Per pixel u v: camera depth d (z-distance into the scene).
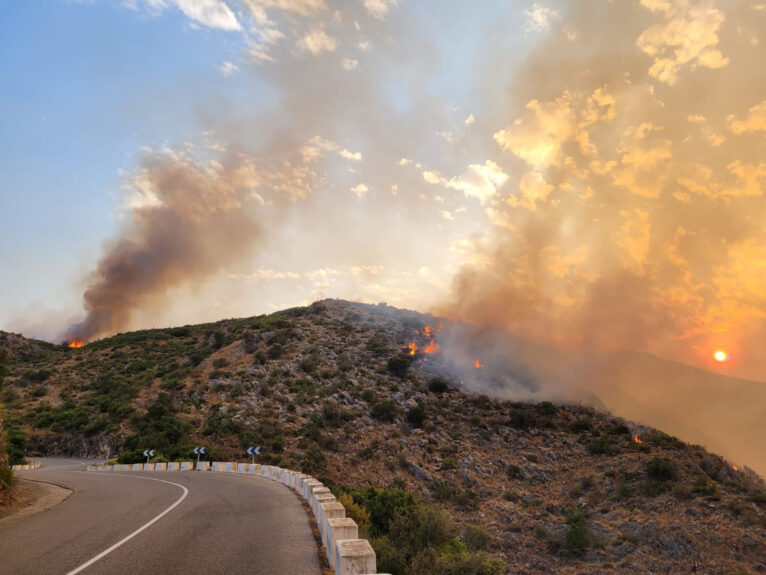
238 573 7.78
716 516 56.28
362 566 5.33
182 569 7.92
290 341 139.62
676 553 51.16
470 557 19.28
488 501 69.25
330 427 87.69
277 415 89.06
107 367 131.00
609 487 70.81
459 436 92.94
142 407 92.00
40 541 10.09
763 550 49.31
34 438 85.44
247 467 40.56
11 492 17.89
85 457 78.94
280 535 11.13
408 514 25.02
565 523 59.78
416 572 17.50
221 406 91.06
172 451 67.12
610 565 50.41
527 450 89.38
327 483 65.75
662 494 64.50
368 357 133.25
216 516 13.98
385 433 89.81
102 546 9.60
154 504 16.77
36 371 128.75
